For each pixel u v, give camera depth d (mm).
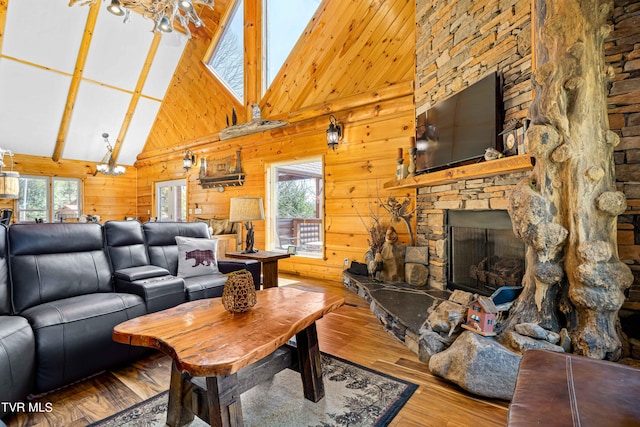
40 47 5188
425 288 3377
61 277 2334
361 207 4426
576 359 1173
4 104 5574
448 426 1582
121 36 5629
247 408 1743
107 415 1688
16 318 1849
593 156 1797
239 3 5730
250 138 5781
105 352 2105
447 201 3225
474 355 1844
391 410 1705
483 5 2723
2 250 2150
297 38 5102
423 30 3553
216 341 1400
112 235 2820
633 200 1977
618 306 1726
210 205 6664
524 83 2340
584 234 1795
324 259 4844
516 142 2258
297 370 1858
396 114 4086
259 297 2059
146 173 8133
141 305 2357
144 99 6781
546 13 1888
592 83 1783
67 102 6090
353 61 4398
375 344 2527
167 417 1602
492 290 2732
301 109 5043
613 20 2043
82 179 7438
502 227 2596
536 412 908
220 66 6195
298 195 5910
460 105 2832
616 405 912
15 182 2889
